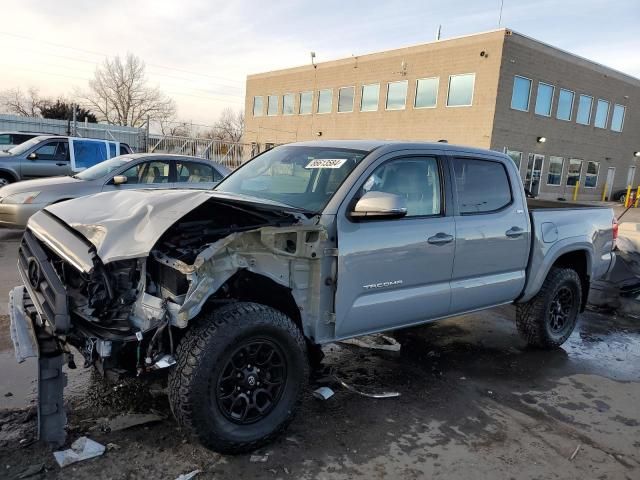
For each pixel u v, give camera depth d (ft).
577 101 98.63
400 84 98.07
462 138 88.58
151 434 10.18
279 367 10.23
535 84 89.20
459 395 13.14
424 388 13.42
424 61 93.30
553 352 16.99
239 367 9.73
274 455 9.87
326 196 11.62
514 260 15.17
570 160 101.19
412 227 12.35
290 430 10.81
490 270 14.49
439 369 14.79
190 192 10.85
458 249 13.38
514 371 15.05
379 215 11.04
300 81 119.85
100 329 9.06
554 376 14.88
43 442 9.50
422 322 13.28
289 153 14.20
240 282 10.73
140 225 9.57
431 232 12.71
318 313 10.90
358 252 11.22
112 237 9.40
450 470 9.81
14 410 10.66
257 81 132.98
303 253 10.46
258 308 9.87
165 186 28.91
